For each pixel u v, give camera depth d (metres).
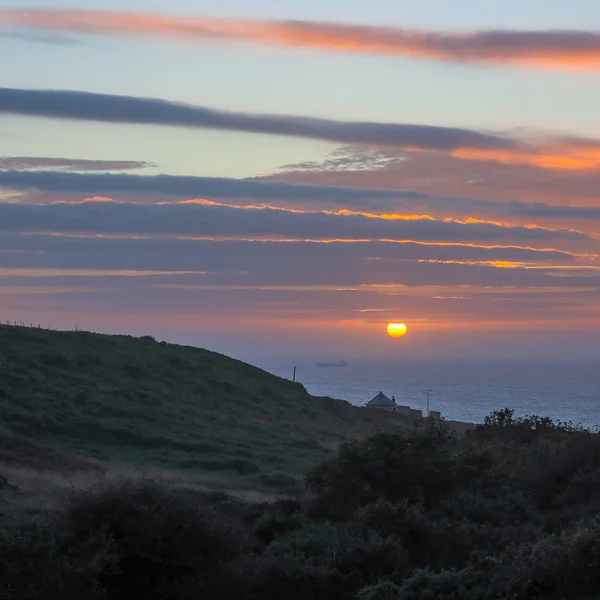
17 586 18.77
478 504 28.77
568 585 18.52
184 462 60.09
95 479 45.84
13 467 48.59
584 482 30.20
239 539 22.78
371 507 26.52
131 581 21.30
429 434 32.91
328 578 21.92
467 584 19.81
